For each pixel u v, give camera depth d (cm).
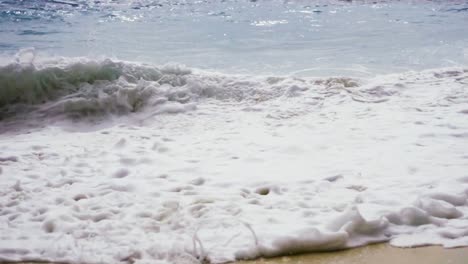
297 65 1083
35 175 554
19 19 1684
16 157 619
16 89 845
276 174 533
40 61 884
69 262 361
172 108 818
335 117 750
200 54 1188
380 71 1033
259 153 610
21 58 892
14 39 1358
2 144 683
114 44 1300
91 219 432
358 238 384
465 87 877
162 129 745
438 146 606
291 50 1231
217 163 579
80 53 1194
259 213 432
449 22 1588
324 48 1251
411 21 1619
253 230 387
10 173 562
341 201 452
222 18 1717
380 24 1575
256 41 1339
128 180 528
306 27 1547
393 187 482
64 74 864
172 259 357
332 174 525
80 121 807
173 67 909
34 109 832
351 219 392
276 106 813
